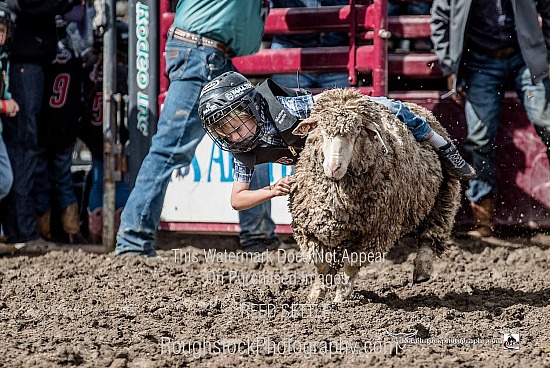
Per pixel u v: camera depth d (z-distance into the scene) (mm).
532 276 13086
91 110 17703
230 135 9961
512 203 16172
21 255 15789
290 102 10375
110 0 15953
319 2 16094
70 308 10859
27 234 16625
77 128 17406
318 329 9703
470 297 11523
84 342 9086
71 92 17125
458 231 16375
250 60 16234
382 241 10547
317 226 10305
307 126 9828
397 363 8297
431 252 11945
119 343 9125
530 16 14867
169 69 14617
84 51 17688
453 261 14539
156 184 14648
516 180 16125
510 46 15328
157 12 16562
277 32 16047
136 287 12203
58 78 17094
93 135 17688
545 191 16000
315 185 10180
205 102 9828
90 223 17766
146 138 16547
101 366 8258
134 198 14766
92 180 18016
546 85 15258
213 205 16391
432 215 11875
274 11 15992
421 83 17156
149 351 8812
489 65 15422
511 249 15352
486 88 15469
